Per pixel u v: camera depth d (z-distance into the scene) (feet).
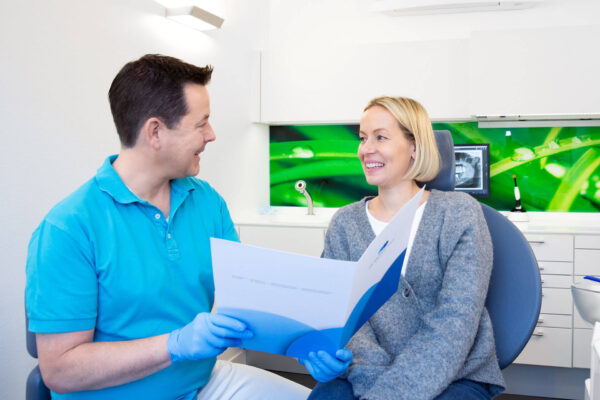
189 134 3.77
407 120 4.25
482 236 3.98
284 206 12.26
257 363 10.50
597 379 3.49
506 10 10.55
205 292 4.28
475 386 3.58
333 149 11.82
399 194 4.42
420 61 10.11
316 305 2.88
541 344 8.89
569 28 9.22
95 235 3.61
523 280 3.98
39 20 5.80
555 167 10.52
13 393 5.52
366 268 2.86
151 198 4.01
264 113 11.09
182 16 8.16
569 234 8.75
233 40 10.35
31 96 5.70
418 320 3.91
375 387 3.33
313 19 11.68
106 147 6.88
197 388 4.17
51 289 3.40
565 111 9.32
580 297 3.69
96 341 3.73
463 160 10.66
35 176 5.76
